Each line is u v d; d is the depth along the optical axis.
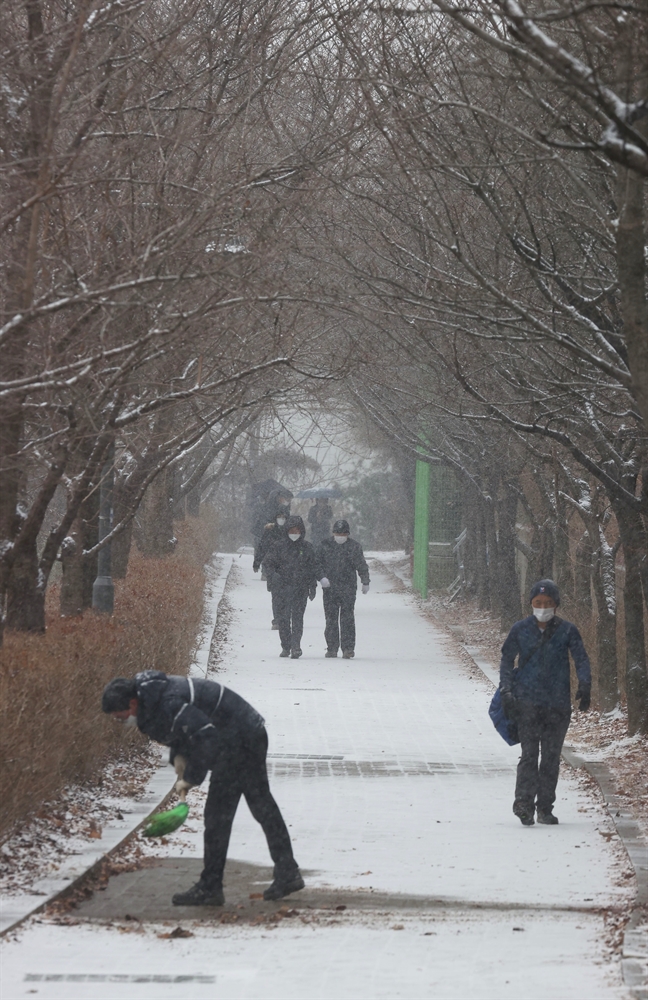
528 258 30.50
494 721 33.22
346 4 34.88
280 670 64.94
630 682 44.03
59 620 44.06
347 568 71.12
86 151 29.22
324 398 44.44
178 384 37.16
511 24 23.80
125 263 28.48
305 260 38.97
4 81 29.56
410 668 67.00
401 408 61.25
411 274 36.75
